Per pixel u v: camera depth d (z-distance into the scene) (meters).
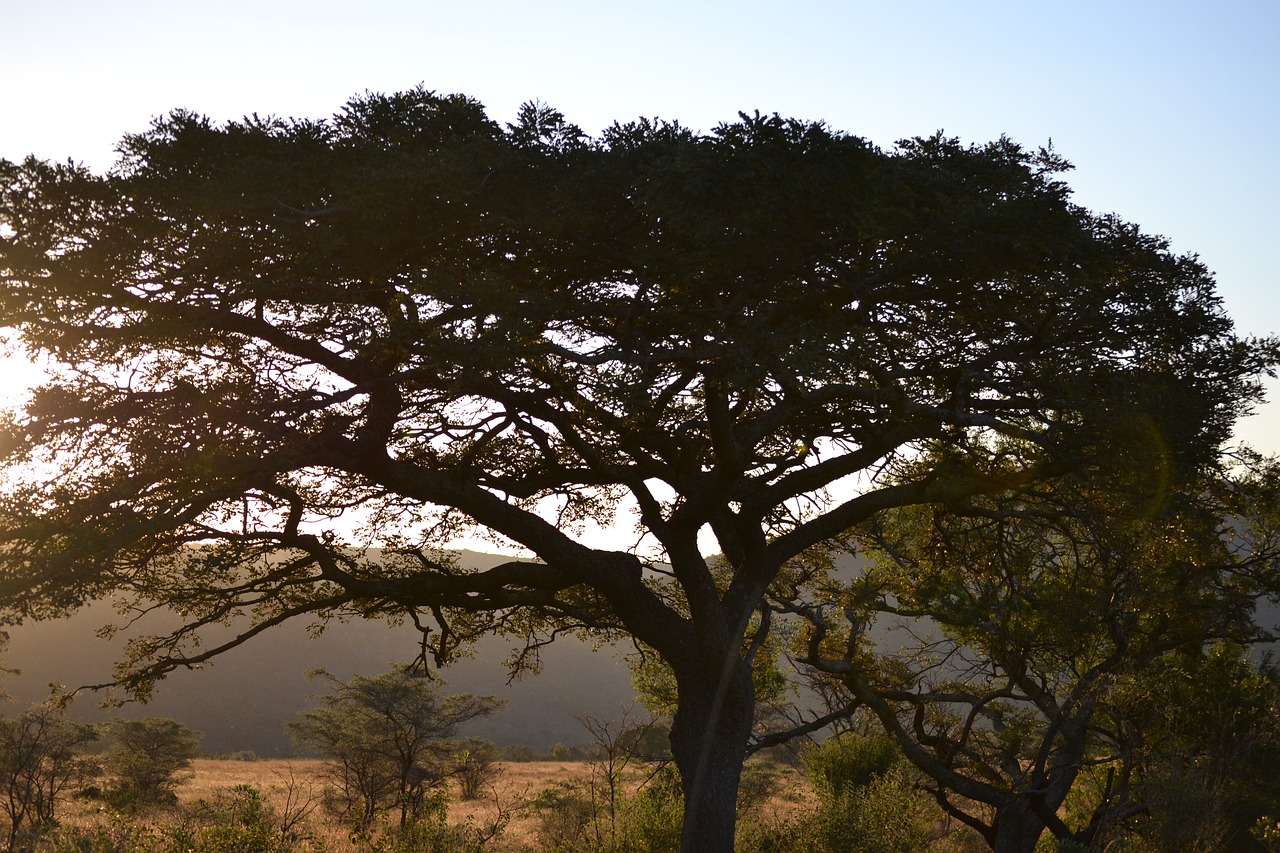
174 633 12.82
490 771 39.09
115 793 28.91
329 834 18.08
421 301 10.24
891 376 10.86
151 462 9.38
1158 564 13.73
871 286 11.30
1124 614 16.66
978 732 18.88
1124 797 14.17
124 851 12.77
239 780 42.25
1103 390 11.66
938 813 18.28
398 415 11.83
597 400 10.57
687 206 9.20
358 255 9.84
